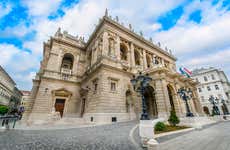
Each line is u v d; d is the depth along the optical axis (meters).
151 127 7.73
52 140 8.59
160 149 7.09
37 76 28.69
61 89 25.17
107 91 19.67
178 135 10.74
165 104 19.53
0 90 55.47
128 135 9.88
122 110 20.34
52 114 20.70
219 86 55.03
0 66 53.97
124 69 24.61
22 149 6.66
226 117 33.31
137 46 31.02
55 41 28.92
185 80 29.17
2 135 10.17
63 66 30.89
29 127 15.29
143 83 10.66
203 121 21.02
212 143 8.29
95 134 10.49
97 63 23.08
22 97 94.88
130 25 32.22
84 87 25.97
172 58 41.38
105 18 25.45
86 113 21.69
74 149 6.74
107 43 24.08
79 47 32.09
